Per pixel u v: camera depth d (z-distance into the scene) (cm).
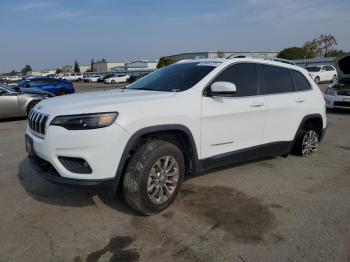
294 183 475
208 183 471
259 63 497
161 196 371
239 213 379
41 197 423
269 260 292
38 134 367
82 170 338
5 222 360
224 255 300
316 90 596
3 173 519
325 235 332
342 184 473
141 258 296
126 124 339
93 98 382
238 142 455
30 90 1215
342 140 757
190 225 352
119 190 397
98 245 316
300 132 575
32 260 294
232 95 445
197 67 455
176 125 378
